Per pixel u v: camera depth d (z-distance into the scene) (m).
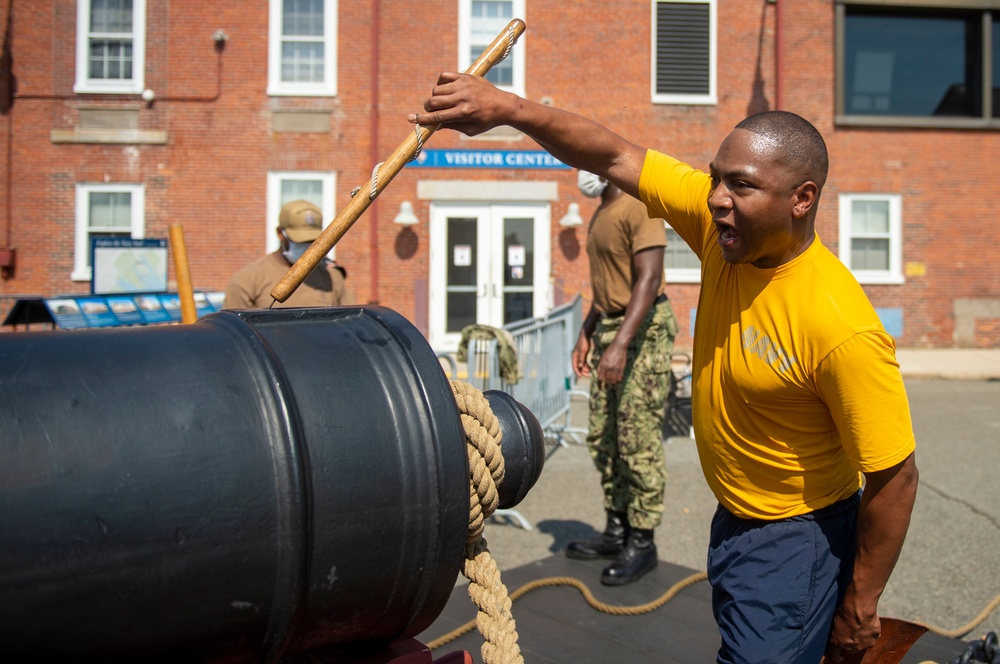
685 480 6.14
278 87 13.74
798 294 1.74
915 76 14.73
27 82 13.57
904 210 14.53
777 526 1.88
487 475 1.50
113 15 13.69
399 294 13.95
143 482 1.12
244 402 1.23
